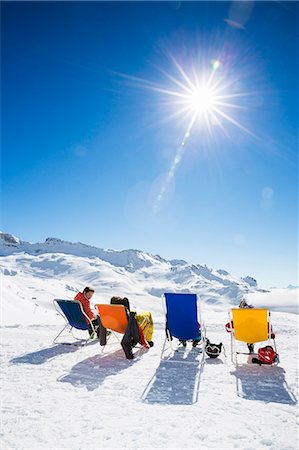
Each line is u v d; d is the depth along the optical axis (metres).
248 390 4.48
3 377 5.00
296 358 6.21
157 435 3.18
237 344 7.61
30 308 31.44
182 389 4.51
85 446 2.97
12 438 3.10
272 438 3.12
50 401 4.03
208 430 3.29
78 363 5.82
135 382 4.79
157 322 13.15
